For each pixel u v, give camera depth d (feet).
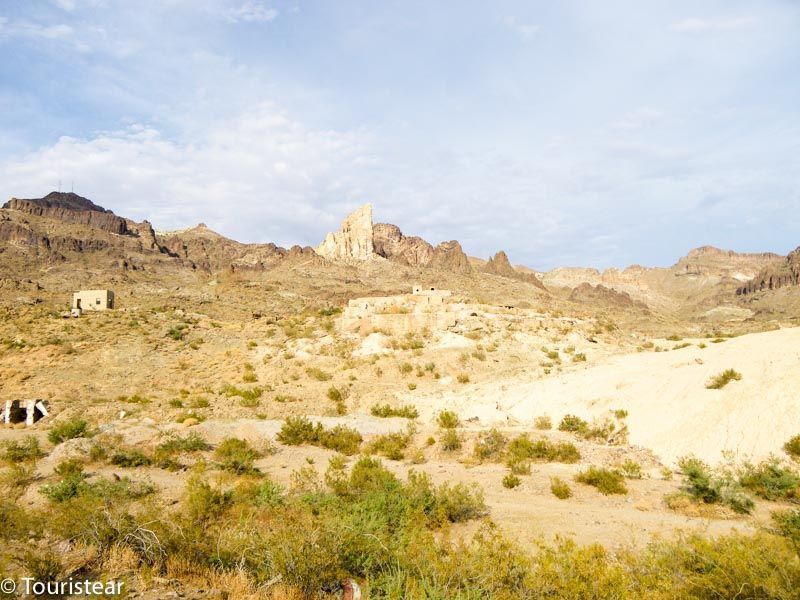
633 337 190.80
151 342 180.75
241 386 129.90
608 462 63.87
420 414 103.55
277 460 69.36
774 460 53.52
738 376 75.15
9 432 90.84
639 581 24.50
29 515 32.07
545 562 23.94
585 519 42.22
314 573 24.13
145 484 48.37
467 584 22.24
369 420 94.32
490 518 42.39
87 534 27.86
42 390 124.67
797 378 67.31
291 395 119.03
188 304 370.53
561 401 94.53
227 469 60.23
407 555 25.98
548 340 165.58
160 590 23.24
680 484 53.06
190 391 129.80
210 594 23.47
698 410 71.26
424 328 177.47
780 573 22.67
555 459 66.44
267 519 36.86
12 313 226.99
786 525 35.83
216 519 35.86
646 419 76.07
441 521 40.04
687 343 161.89
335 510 35.01
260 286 533.14
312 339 178.91
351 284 644.27
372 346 161.38
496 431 74.54
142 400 115.14
